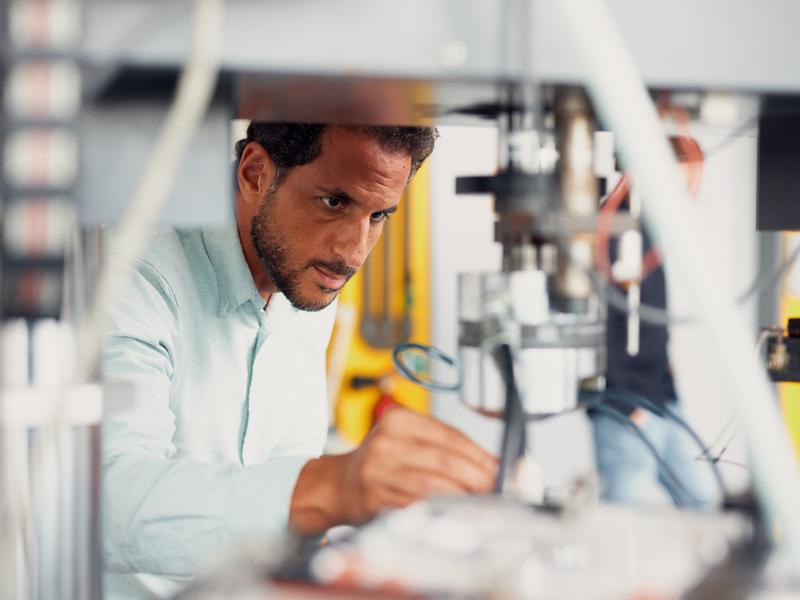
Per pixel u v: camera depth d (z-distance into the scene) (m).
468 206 2.77
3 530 0.48
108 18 0.47
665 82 0.57
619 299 0.89
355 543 0.57
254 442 1.54
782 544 0.54
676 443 1.14
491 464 0.80
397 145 1.27
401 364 0.96
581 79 0.54
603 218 0.73
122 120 0.51
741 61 0.58
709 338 0.48
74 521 0.54
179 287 1.37
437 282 2.80
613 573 0.52
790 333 1.00
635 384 1.69
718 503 0.78
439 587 0.50
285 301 1.54
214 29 0.41
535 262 0.76
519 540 0.57
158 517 0.89
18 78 0.44
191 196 0.60
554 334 0.76
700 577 0.52
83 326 0.49
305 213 1.33
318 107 0.70
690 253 0.47
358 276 2.77
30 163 0.45
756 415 0.48
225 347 1.46
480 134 2.24
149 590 1.27
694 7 0.57
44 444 0.47
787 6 0.58
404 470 0.80
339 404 2.74
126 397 0.51
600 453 1.32
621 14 0.56
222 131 0.61
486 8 0.53
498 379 0.75
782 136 0.91
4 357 0.46
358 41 0.51
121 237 0.40
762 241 1.83
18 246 0.45
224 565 0.54
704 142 1.09
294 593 0.49
